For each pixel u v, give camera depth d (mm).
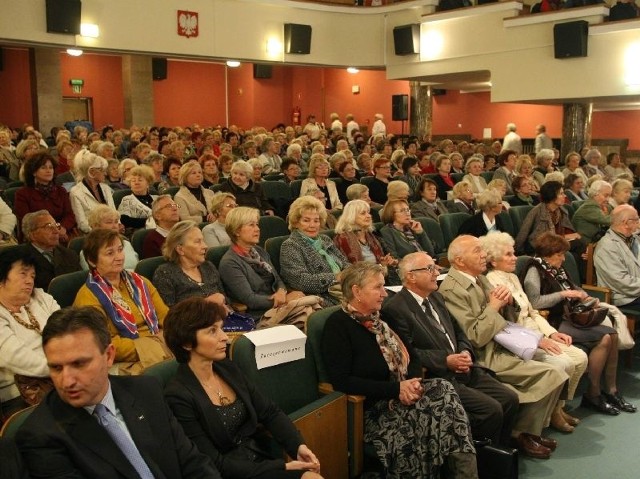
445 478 2602
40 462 1581
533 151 12867
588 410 3531
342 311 2648
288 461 2219
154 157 6594
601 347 3473
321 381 2617
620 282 4078
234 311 3414
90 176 4812
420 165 8578
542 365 3027
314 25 11562
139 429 1755
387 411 2545
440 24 11109
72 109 15961
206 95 17578
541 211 5203
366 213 4246
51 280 3225
